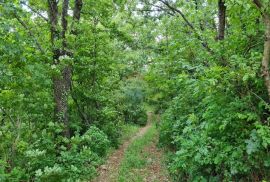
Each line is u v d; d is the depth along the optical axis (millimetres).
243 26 5973
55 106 9984
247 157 5297
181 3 9859
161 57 10703
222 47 5926
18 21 9164
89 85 14352
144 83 25172
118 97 18578
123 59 18281
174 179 8156
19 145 7875
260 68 5156
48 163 7996
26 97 8539
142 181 8766
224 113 5500
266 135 4742
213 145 5816
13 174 6883
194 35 7793
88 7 13125
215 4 8562
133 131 20641
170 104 12172
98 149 11789
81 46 12875
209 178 6277
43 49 9219
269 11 4574
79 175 8461
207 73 5254
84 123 14188
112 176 9523
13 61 7785
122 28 14250
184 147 6180
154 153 12398
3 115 8422
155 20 11984
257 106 5488
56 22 10156
